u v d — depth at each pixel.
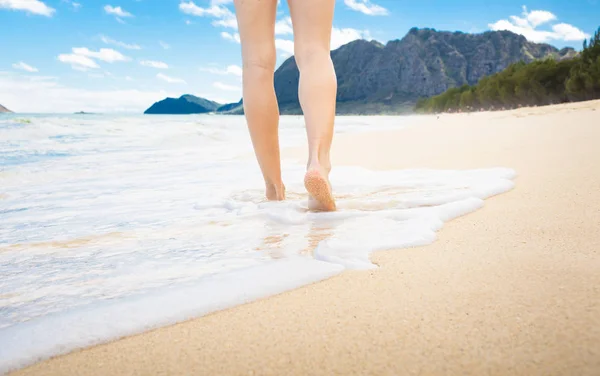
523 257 1.42
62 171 4.66
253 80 2.38
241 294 1.21
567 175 2.87
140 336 1.04
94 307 1.21
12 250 1.85
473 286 1.21
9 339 1.01
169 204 2.81
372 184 3.05
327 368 0.86
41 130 10.25
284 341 0.97
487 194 2.48
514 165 3.53
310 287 1.27
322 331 1.01
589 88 38.69
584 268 1.28
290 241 1.80
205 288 1.26
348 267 1.42
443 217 2.03
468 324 0.99
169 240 1.92
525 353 0.86
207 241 1.87
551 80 48.59
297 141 9.67
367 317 1.06
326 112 2.21
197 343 0.99
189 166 4.98
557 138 4.93
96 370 0.90
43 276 1.52
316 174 2.11
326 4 2.23
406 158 4.59
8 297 1.33
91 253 1.78
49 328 1.05
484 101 60.94
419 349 0.90
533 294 1.12
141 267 1.57
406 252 1.56
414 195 2.58
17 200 3.11
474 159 4.07
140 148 7.78
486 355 0.86
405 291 1.21
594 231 1.67
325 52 2.26
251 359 0.91
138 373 0.88
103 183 3.82
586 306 1.03
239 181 3.71
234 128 13.30
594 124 6.16
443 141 6.18
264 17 2.35
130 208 2.71
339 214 2.15
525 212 2.04
